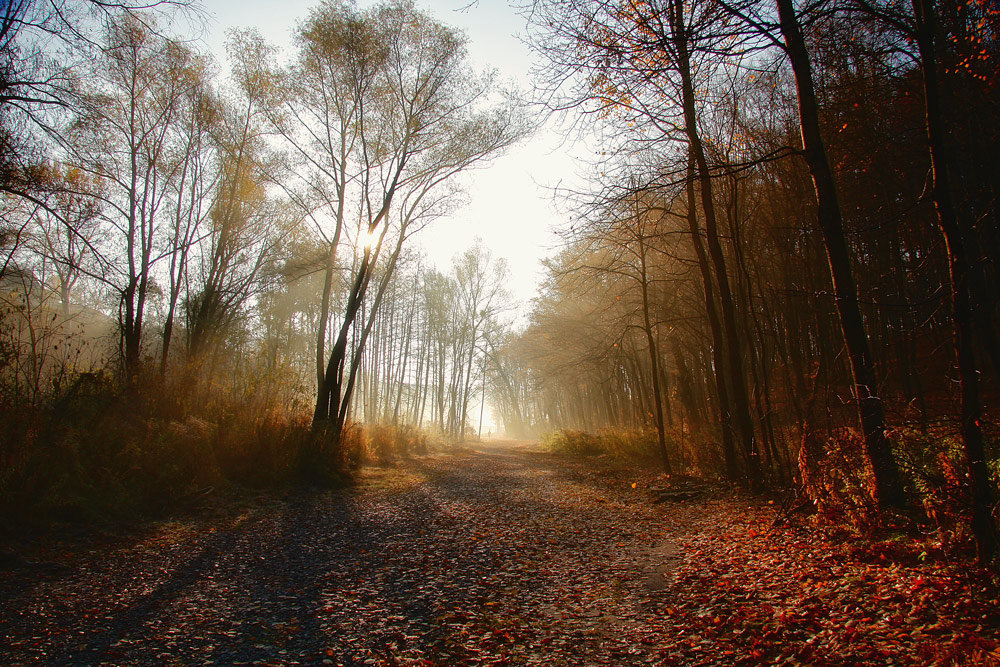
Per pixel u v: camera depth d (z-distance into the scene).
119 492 8.30
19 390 9.02
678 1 6.23
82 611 4.67
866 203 12.16
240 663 3.80
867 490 6.53
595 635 4.41
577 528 8.88
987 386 13.45
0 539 6.33
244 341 24.34
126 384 11.59
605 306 19.77
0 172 10.02
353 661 3.90
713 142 11.81
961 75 8.26
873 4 5.67
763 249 15.24
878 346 17.09
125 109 16.25
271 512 9.59
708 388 19.00
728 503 10.00
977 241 9.68
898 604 4.30
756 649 3.90
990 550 4.43
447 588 5.66
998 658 3.20
